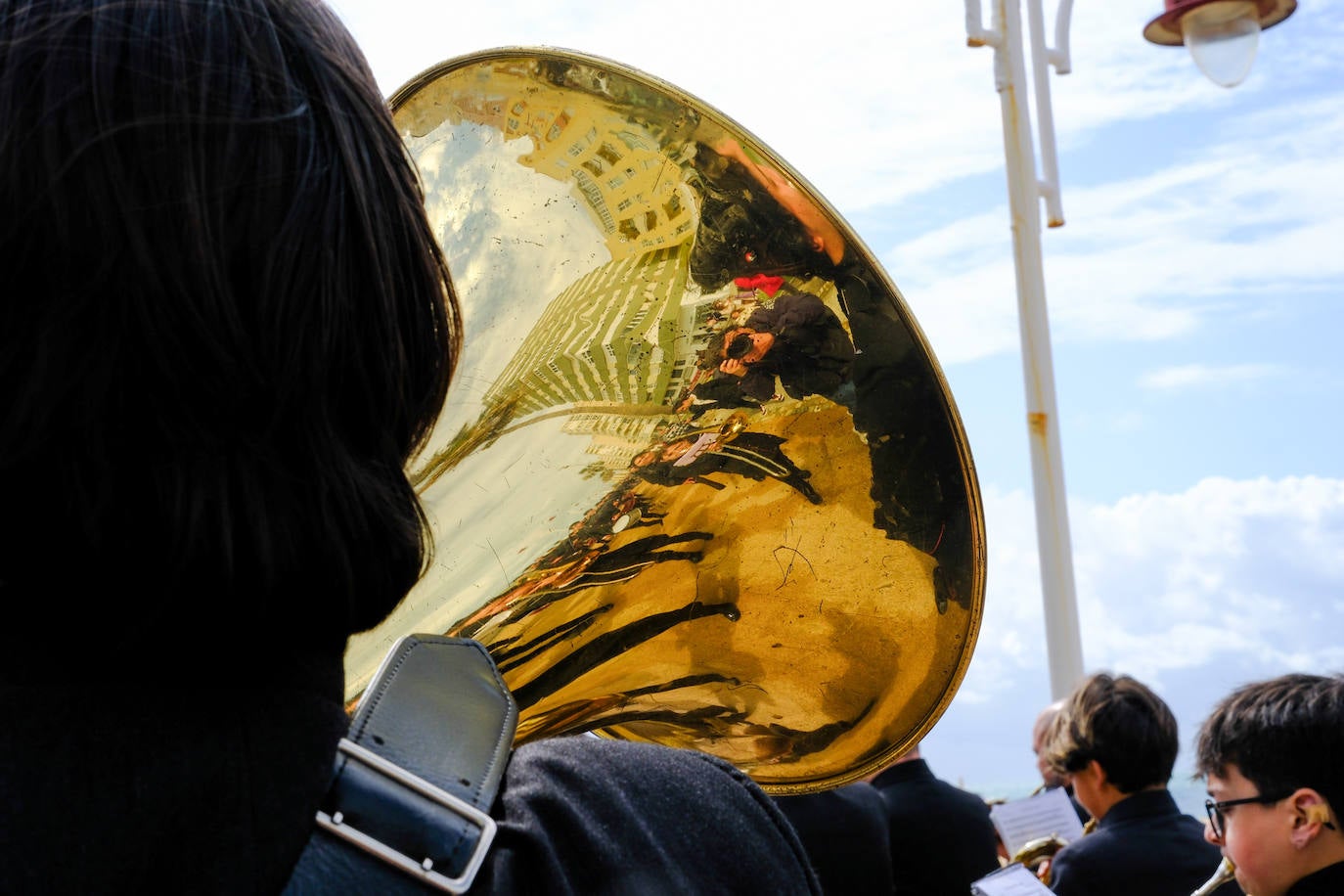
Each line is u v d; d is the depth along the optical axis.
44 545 0.43
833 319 1.33
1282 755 1.82
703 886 0.52
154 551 0.43
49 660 0.43
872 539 1.30
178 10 0.47
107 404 0.43
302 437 0.46
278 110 0.48
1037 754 3.70
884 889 3.03
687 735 1.22
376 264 0.50
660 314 1.36
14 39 0.45
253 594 0.44
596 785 0.53
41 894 0.40
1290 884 1.83
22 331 0.43
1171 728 2.67
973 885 2.52
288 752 0.45
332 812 0.45
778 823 0.56
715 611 1.28
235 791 0.43
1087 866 2.59
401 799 0.47
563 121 1.36
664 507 1.30
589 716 1.21
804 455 1.33
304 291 0.46
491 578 1.23
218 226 0.45
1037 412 4.69
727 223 1.35
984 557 1.28
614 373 1.34
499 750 0.52
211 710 0.44
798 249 1.33
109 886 0.41
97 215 0.43
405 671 0.51
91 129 0.44
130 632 0.43
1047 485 4.65
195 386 0.44
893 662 1.28
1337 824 1.80
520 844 0.50
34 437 0.42
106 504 0.42
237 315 0.45
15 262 0.43
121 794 0.42
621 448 1.32
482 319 1.33
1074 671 4.53
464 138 1.37
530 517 1.27
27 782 0.41
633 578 1.27
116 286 0.43
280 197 0.47
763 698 1.25
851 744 1.25
